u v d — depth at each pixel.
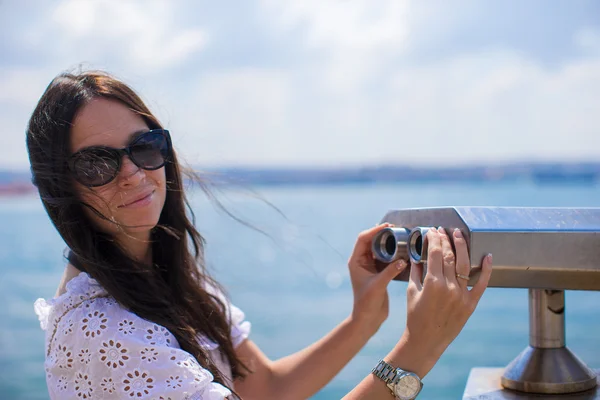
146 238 1.40
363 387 1.08
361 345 1.51
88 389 1.13
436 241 1.06
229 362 1.49
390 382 1.06
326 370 1.52
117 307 1.20
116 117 1.24
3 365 8.24
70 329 1.16
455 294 1.02
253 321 10.90
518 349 8.19
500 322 9.58
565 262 1.00
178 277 1.46
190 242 1.54
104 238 1.29
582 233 1.00
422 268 1.13
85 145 1.22
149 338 1.15
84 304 1.20
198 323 1.43
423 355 1.06
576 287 1.03
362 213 27.23
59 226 1.25
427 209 1.17
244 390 1.56
